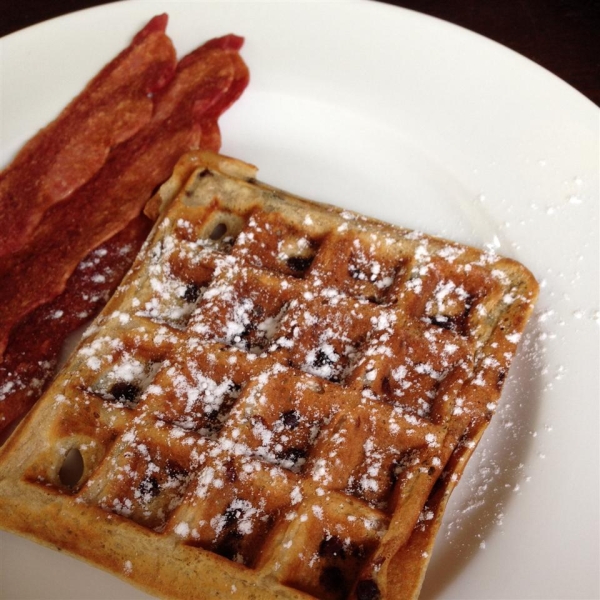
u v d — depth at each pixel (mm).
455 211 254
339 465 202
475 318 224
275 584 192
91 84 266
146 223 254
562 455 217
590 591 203
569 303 233
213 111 268
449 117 260
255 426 209
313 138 269
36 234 249
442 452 205
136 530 199
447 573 212
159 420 209
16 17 304
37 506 204
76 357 221
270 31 271
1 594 213
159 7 271
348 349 220
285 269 233
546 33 293
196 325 219
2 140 262
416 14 265
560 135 251
